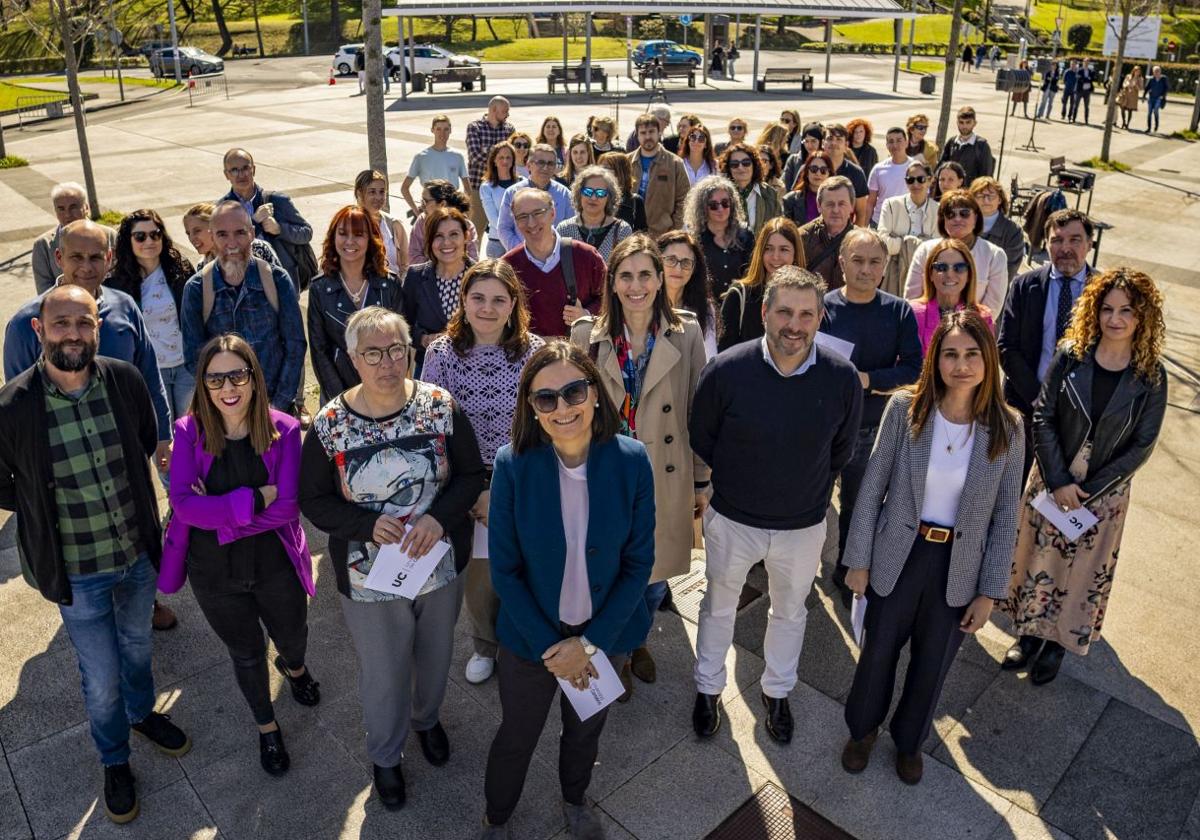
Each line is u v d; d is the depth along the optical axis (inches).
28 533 129.0
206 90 1365.7
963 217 203.0
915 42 2117.4
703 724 150.3
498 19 2463.1
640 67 1460.4
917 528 133.5
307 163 687.7
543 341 152.0
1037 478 161.9
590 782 141.5
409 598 126.0
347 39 2290.8
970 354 125.1
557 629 120.9
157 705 157.6
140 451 135.9
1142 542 209.5
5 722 152.9
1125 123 932.0
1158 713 156.2
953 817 135.0
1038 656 165.6
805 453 135.0
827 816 135.5
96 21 721.6
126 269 196.9
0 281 400.5
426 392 130.3
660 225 301.0
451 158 370.9
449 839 131.5
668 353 150.7
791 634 148.0
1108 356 151.6
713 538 145.7
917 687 137.9
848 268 172.7
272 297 187.2
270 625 144.3
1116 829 132.6
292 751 147.6
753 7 1278.3
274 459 133.7
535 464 115.6
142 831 132.3
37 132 930.7
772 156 332.5
